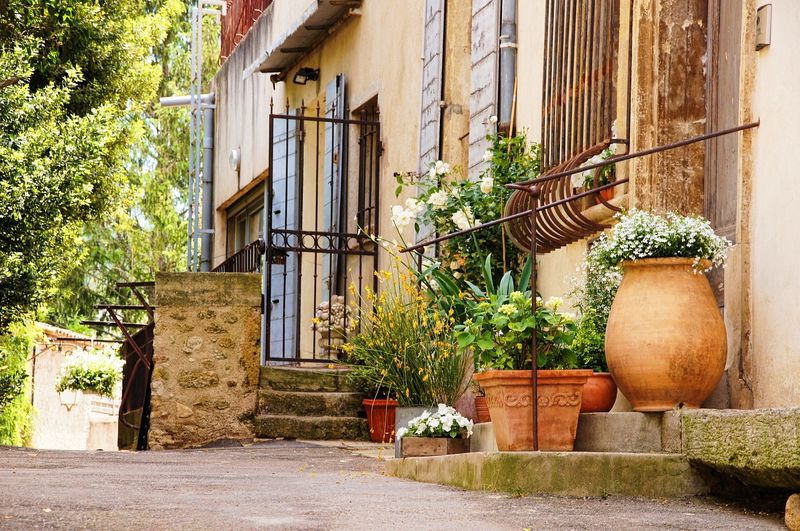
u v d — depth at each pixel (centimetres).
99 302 2528
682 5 681
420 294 900
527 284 738
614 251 584
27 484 554
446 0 1087
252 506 486
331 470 732
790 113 560
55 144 1218
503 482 546
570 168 765
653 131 674
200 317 1016
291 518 448
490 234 903
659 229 573
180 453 902
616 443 576
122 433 1280
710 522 463
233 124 1752
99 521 420
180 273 1016
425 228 1052
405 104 1165
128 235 2542
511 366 584
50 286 1286
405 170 1154
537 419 567
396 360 849
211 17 2633
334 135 1316
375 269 1211
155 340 1008
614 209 702
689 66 678
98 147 1258
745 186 595
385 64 1220
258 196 1653
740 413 496
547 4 873
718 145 652
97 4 1515
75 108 1483
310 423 1016
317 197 1292
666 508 504
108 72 1530
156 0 2347
